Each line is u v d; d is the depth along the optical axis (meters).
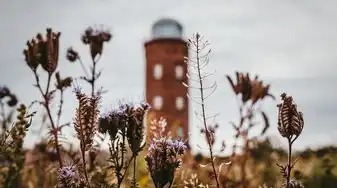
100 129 4.28
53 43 5.57
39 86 5.49
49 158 6.75
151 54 49.19
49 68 5.52
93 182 5.00
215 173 4.62
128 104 4.32
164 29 49.31
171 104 46.69
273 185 6.71
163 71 47.75
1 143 5.11
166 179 4.20
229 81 6.56
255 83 6.53
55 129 5.42
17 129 5.11
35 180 6.67
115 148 4.32
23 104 5.18
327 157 6.76
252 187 6.87
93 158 5.12
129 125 4.29
